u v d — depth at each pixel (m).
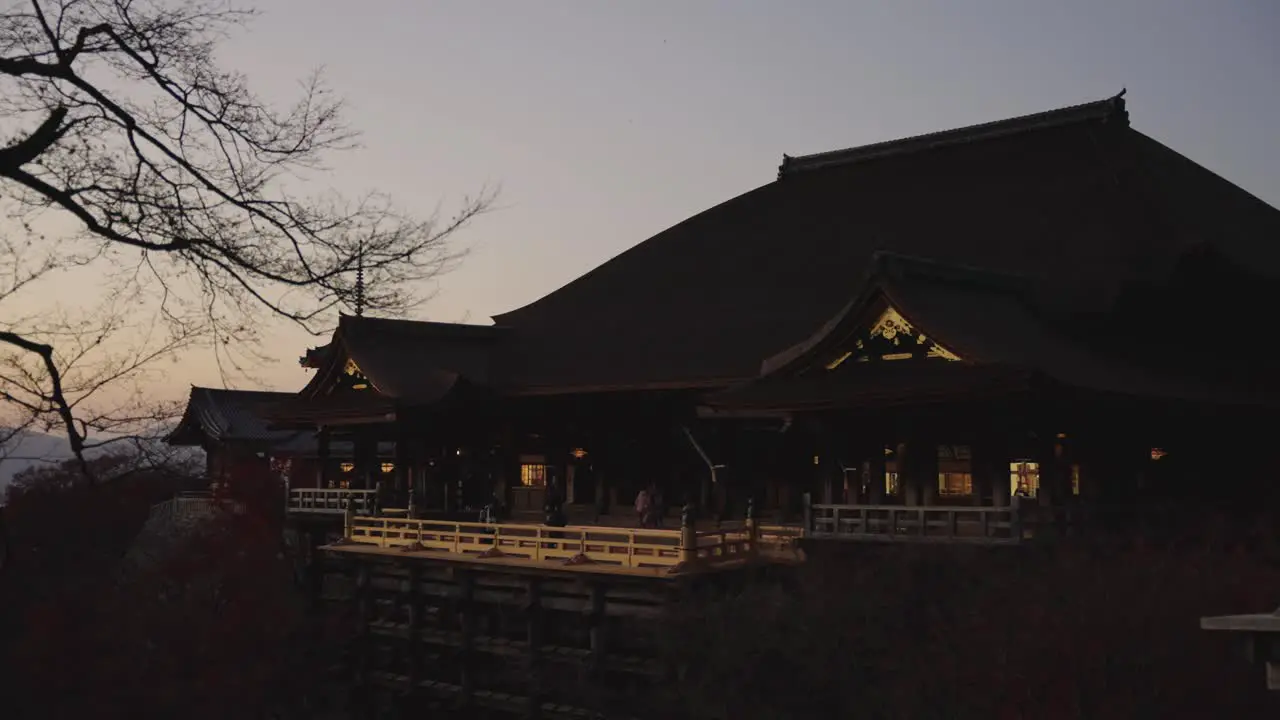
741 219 50.38
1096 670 19.67
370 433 44.66
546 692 30.70
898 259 29.30
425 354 43.84
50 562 29.98
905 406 27.81
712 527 36.28
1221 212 40.09
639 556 28.55
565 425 42.09
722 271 46.25
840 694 22.73
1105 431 29.30
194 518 52.53
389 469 61.09
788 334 38.28
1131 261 36.00
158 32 11.30
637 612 28.67
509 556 31.86
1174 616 19.97
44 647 29.81
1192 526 26.95
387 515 39.47
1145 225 37.47
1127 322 35.22
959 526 26.95
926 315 28.02
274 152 11.72
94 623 31.39
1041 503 26.72
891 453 30.45
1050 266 37.25
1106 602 20.72
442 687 34.44
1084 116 45.16
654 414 39.88
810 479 36.19
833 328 29.41
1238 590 20.86
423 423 42.12
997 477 26.73
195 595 37.56
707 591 27.09
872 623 23.52
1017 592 22.50
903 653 22.48
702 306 43.88
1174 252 35.25
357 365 41.69
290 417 43.78
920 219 43.56
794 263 44.22
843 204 47.62
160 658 33.00
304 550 43.84
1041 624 20.83
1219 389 32.03
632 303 46.97
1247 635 9.94
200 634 34.62
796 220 47.97
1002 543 24.92
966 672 21.23
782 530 31.17
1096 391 26.78
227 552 42.56
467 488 43.28
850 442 29.30
